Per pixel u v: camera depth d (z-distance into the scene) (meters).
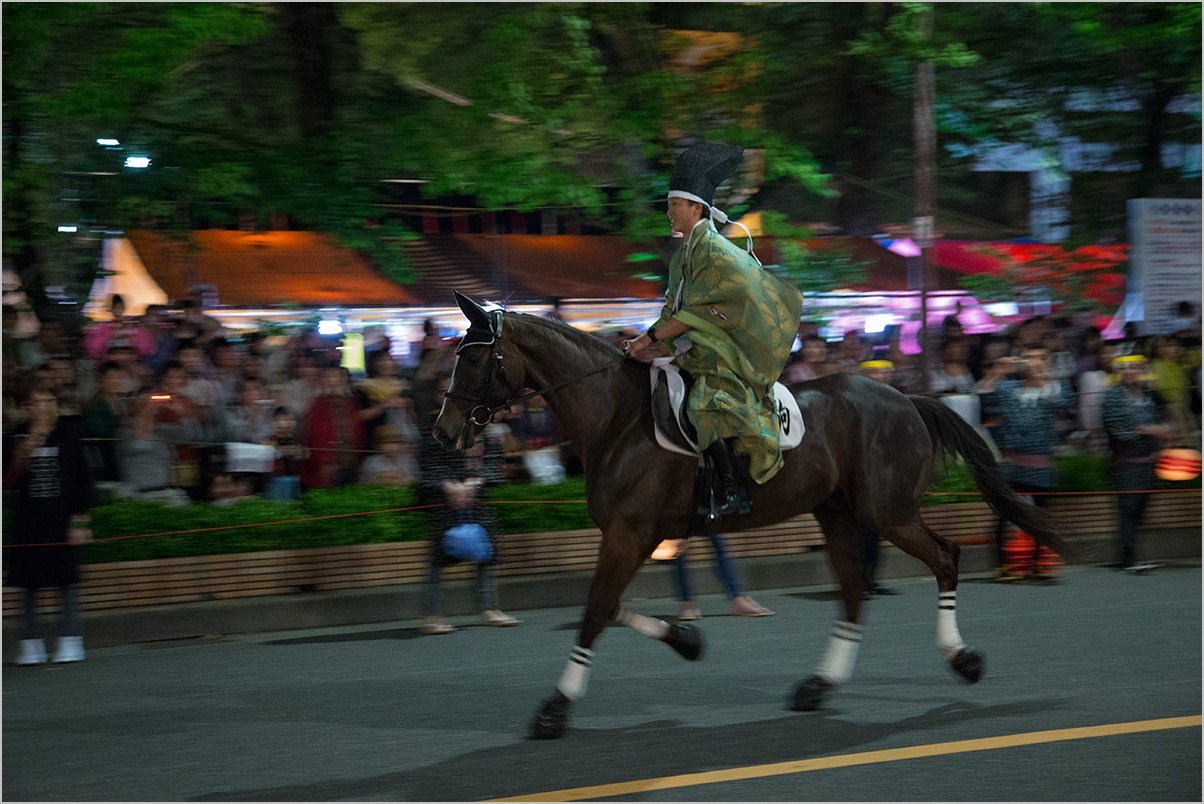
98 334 12.41
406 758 6.10
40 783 5.81
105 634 8.84
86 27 10.94
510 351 6.71
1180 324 16.14
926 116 13.20
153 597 9.17
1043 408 11.04
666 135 12.94
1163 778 5.63
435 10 11.25
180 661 8.33
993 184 19.61
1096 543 11.65
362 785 5.70
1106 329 16.77
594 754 6.12
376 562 9.80
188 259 14.88
